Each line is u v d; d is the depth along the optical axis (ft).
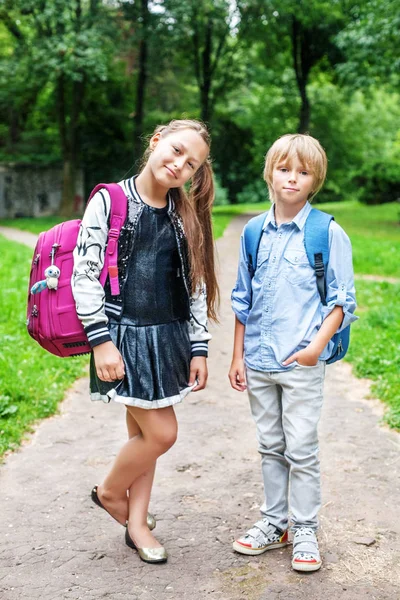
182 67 105.70
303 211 9.45
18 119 111.04
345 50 74.79
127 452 9.38
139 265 8.79
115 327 8.74
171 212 9.11
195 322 9.45
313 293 9.25
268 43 98.22
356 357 21.03
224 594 8.78
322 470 13.03
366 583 9.08
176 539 10.28
